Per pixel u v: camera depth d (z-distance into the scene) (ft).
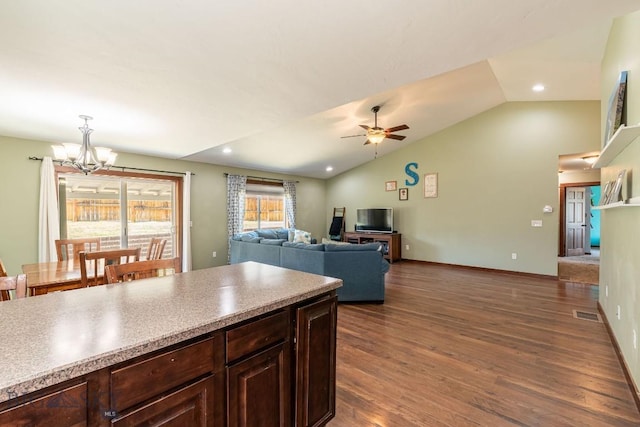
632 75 7.15
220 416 3.84
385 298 14.28
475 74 14.58
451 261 21.90
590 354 8.61
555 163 17.85
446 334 10.09
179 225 19.67
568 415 6.08
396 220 24.98
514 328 10.54
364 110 16.88
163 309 4.09
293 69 7.52
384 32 6.07
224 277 6.03
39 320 3.69
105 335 3.24
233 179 22.52
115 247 17.10
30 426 2.51
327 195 30.37
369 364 8.16
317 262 13.87
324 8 5.43
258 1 5.27
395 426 5.81
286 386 4.70
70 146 9.53
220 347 3.83
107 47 6.48
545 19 5.57
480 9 5.33
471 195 20.85
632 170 7.04
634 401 6.49
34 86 8.10
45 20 5.59
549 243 18.03
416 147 23.59
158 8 5.41
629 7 5.20
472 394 6.81
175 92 8.62
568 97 16.81
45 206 13.84
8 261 13.20
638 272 6.56
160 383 3.27
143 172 17.69
